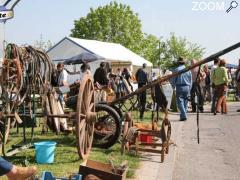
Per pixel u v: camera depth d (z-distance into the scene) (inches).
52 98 327.0
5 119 272.8
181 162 303.9
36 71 289.9
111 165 215.2
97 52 1032.2
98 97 517.0
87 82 289.3
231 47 295.7
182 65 530.3
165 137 304.2
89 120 291.1
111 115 327.9
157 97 361.1
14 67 267.3
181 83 531.5
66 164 269.1
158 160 301.9
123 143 308.5
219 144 374.0
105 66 621.3
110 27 3125.0
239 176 266.8
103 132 328.2
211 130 457.4
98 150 322.7
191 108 710.5
